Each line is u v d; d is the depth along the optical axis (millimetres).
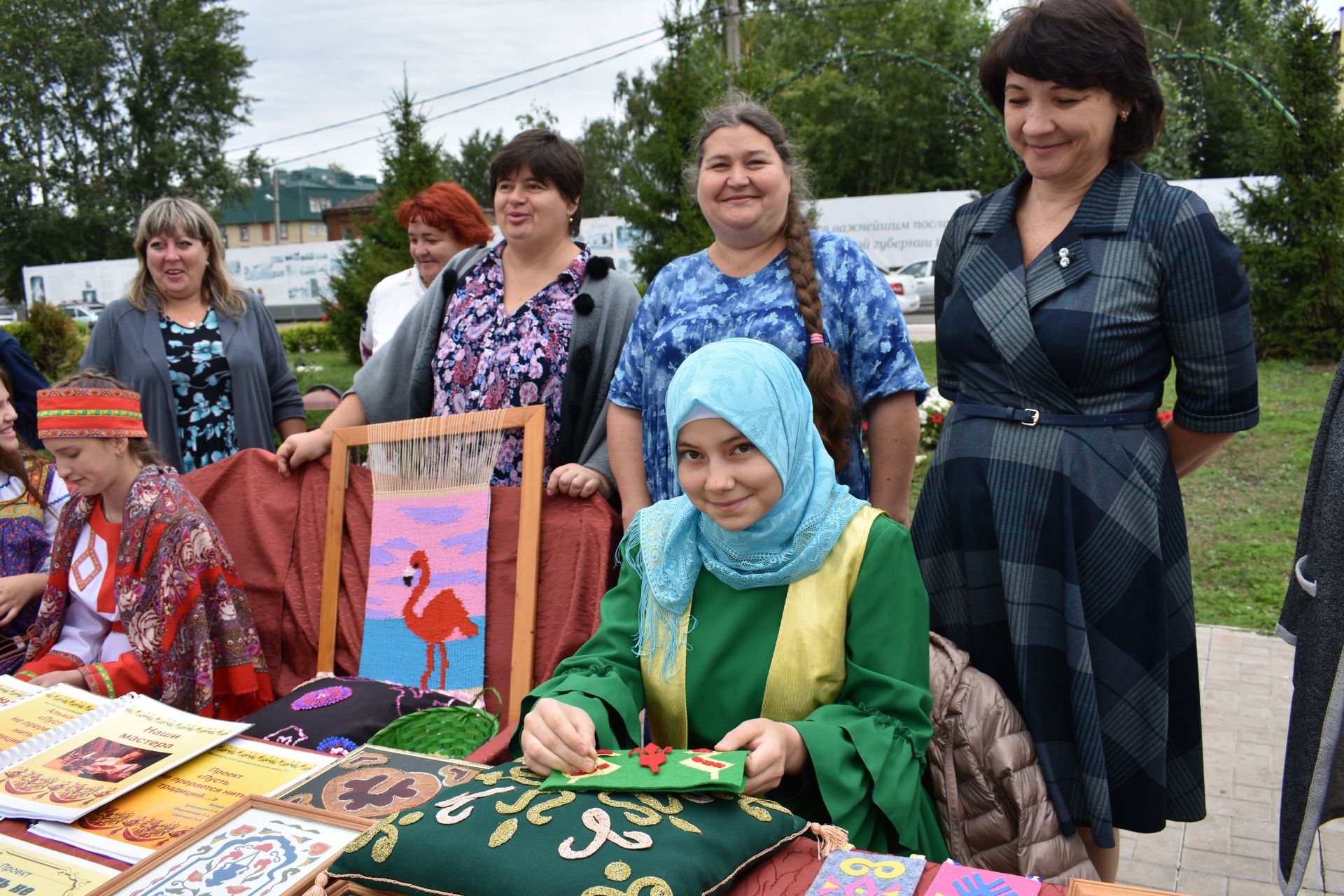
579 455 2951
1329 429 1907
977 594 2232
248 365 3777
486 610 2748
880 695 1779
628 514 2650
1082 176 2166
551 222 2984
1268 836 3193
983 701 2035
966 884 1356
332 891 1428
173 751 2025
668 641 1908
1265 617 5141
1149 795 2109
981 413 2232
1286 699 4195
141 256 3691
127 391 2811
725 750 1579
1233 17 32781
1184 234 2057
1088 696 2082
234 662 2777
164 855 1577
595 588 2611
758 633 1857
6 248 37438
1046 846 1977
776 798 1683
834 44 32688
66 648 2889
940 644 2135
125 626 2689
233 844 1606
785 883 1425
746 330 2500
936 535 2320
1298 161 12469
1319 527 1845
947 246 2439
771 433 1684
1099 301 2088
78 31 38188
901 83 31938
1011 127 2160
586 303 2943
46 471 3363
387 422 3166
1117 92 2059
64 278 29719
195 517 2723
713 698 1874
